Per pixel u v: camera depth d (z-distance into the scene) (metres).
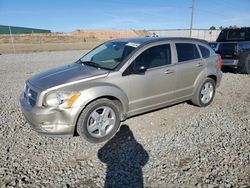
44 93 3.54
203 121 4.69
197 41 5.33
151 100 4.46
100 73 3.92
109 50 4.72
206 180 2.86
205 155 3.41
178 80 4.80
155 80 4.40
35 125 3.58
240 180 2.86
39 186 2.80
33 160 3.35
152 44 4.47
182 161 3.27
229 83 7.93
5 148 3.67
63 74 4.04
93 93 3.64
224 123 4.57
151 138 3.98
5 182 2.87
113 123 3.98
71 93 3.53
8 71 10.99
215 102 5.88
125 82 4.03
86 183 2.86
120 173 3.05
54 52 22.62
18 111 5.32
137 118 4.82
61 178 2.95
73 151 3.59
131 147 3.70
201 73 5.21
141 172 3.05
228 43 9.28
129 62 4.10
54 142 3.87
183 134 4.12
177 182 2.84
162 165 3.19
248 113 5.09
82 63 4.70
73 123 3.57
